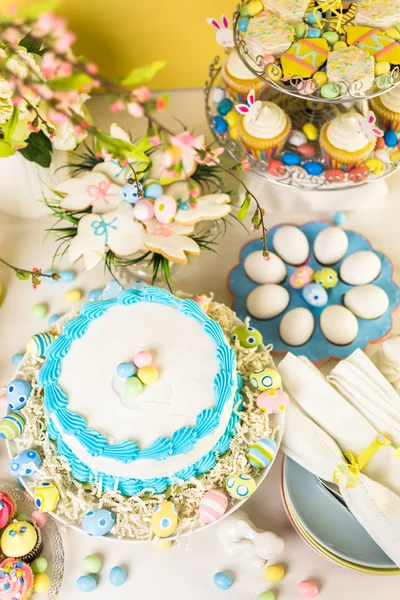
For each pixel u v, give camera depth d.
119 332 0.98
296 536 1.05
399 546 0.97
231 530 1.02
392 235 1.23
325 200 1.22
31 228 1.24
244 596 1.02
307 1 1.09
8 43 0.75
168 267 1.08
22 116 0.98
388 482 1.02
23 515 1.03
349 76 1.03
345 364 1.08
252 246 1.20
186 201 1.08
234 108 1.22
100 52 1.26
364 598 1.02
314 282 1.16
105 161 1.11
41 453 1.01
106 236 1.05
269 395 1.00
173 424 0.93
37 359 1.04
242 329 1.06
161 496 0.97
